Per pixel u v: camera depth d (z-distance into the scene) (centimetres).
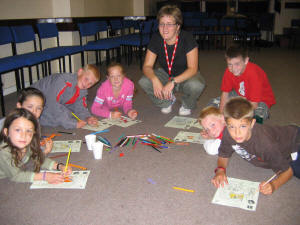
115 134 256
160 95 293
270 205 157
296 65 626
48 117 266
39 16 498
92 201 160
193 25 880
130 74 541
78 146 229
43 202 159
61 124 265
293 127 181
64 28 525
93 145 205
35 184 175
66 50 439
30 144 172
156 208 155
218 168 180
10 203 158
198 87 295
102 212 151
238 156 216
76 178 181
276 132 173
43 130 263
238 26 854
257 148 164
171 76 318
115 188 173
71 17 527
